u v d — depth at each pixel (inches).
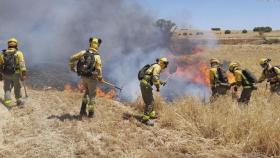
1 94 457.1
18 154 287.6
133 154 297.0
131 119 380.8
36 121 362.0
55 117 376.2
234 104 395.9
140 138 330.0
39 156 285.1
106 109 418.9
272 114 362.0
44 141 312.7
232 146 315.9
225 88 443.5
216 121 346.0
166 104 423.5
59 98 461.7
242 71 442.3
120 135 336.5
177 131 353.1
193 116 378.9
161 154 293.1
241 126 334.0
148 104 373.4
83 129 343.3
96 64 362.6
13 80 401.1
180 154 299.3
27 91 499.2
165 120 370.0
